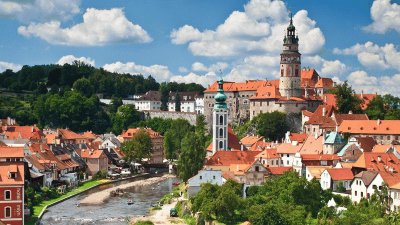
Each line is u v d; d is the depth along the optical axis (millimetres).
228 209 192250
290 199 190375
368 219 163750
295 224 168250
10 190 178250
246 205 193875
